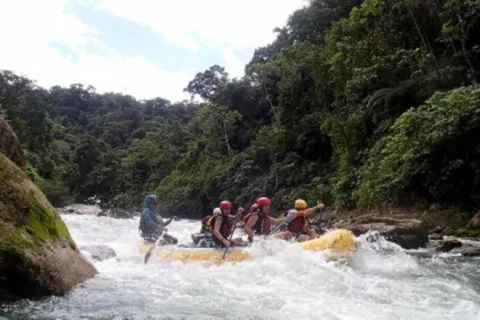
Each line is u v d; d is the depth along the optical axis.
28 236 4.08
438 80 15.52
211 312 3.78
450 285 5.13
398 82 17.58
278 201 24.14
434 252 8.71
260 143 29.97
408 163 13.79
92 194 50.62
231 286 4.83
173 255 6.56
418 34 18.53
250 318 3.61
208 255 6.38
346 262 6.20
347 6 27.92
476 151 12.38
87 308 3.80
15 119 37.28
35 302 3.89
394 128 14.98
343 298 4.32
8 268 3.76
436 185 13.17
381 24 18.98
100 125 73.12
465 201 12.81
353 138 18.83
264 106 35.91
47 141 43.94
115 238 10.42
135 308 3.86
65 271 4.36
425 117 13.62
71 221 16.41
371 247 7.84
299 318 3.62
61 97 87.50
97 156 52.78
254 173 29.62
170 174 42.81
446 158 12.95
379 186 14.83
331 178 20.78
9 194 4.21
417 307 4.02
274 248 6.33
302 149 26.75
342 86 20.27
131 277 5.28
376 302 4.19
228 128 36.12
